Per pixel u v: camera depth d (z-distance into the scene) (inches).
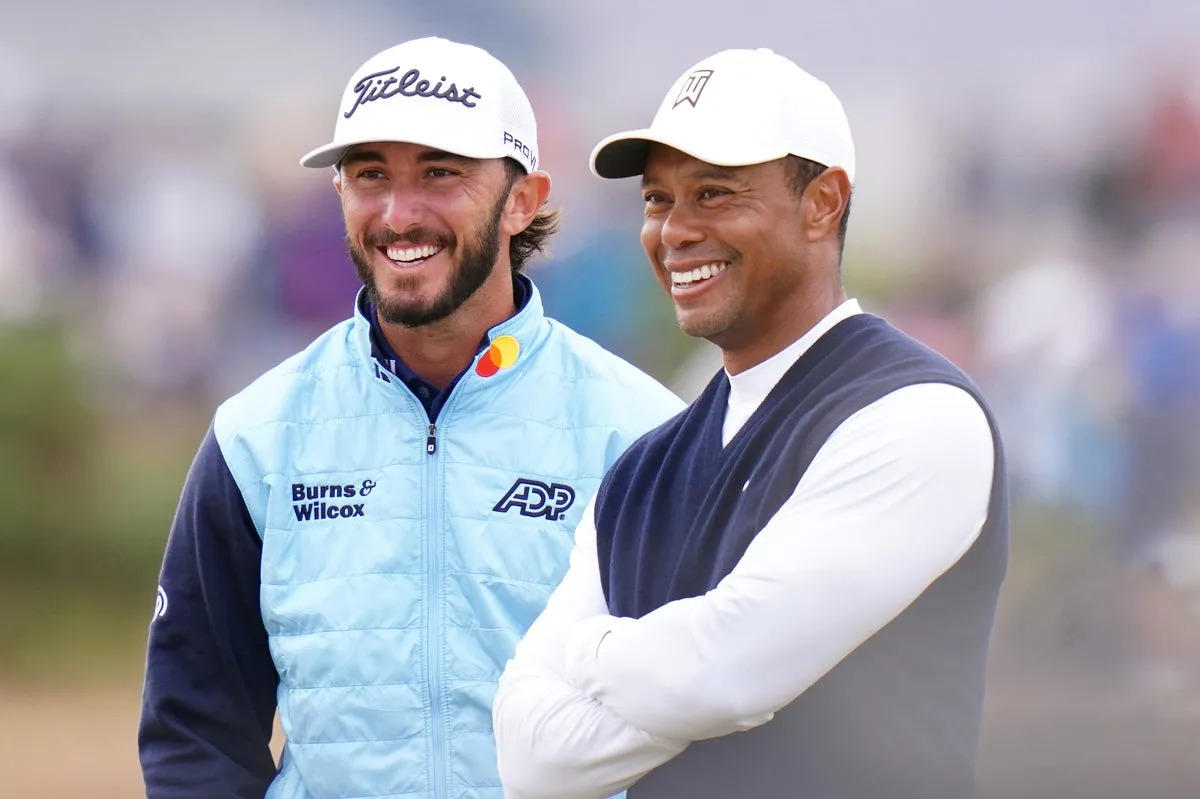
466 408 455.5
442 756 438.3
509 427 456.8
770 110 362.6
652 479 389.7
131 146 2060.8
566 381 467.2
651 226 382.6
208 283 1839.3
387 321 451.8
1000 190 2100.1
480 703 439.5
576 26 2994.6
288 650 447.5
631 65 2970.0
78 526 1477.6
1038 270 1769.2
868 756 342.6
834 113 372.8
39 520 1467.8
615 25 3006.9
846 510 340.8
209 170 1996.8
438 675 440.1
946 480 340.5
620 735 353.7
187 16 2805.1
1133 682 1203.9
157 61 2753.4
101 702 1325.0
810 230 370.0
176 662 455.8
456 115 438.0
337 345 471.2
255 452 456.8
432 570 445.7
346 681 441.7
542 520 451.5
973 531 343.9
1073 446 1505.9
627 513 388.8
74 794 1107.9
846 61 2933.1
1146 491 1480.1
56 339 1569.9
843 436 346.0
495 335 457.7
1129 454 1503.4
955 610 347.3
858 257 1977.1
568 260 1754.4
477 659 441.7
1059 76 2476.6
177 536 462.3
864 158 2292.1
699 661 340.5
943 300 1877.5
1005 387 1605.6
